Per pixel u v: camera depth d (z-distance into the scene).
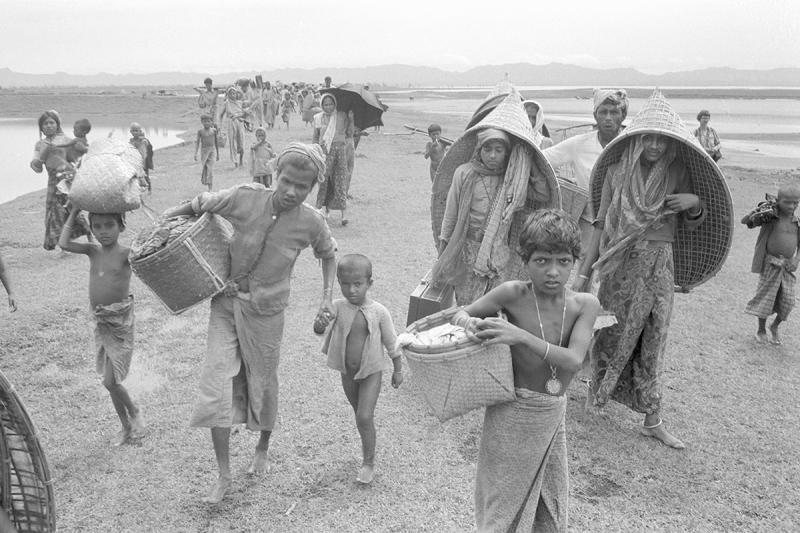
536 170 5.24
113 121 55.62
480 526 3.32
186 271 4.14
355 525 3.98
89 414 5.34
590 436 5.20
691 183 5.09
